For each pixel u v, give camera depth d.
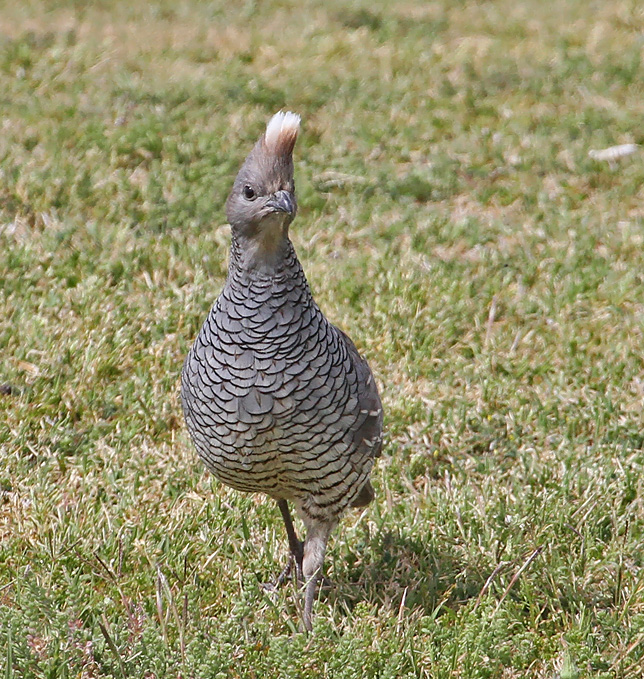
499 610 10.51
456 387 15.73
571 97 27.14
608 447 14.39
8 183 19.98
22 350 15.32
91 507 12.75
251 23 33.22
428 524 12.82
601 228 20.17
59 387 14.81
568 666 9.80
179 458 13.92
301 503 10.83
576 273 18.48
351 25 33.38
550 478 13.76
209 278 17.80
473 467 14.09
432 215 20.48
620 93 27.53
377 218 20.34
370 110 25.56
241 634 10.27
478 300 17.67
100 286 17.06
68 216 19.23
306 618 10.86
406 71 28.69
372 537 12.69
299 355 9.98
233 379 10.06
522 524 12.52
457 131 24.44
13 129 22.48
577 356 16.28
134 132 22.38
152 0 35.28
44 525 12.32
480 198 21.28
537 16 35.25
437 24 33.62
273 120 10.11
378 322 16.81
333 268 18.27
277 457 10.34
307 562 10.92
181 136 22.64
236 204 9.95
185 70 27.80
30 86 25.36
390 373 15.80
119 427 14.34
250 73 27.78
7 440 13.93
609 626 10.71
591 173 22.41
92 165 20.94
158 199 19.98
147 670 9.62
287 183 9.91
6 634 9.74
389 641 10.23
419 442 14.51
